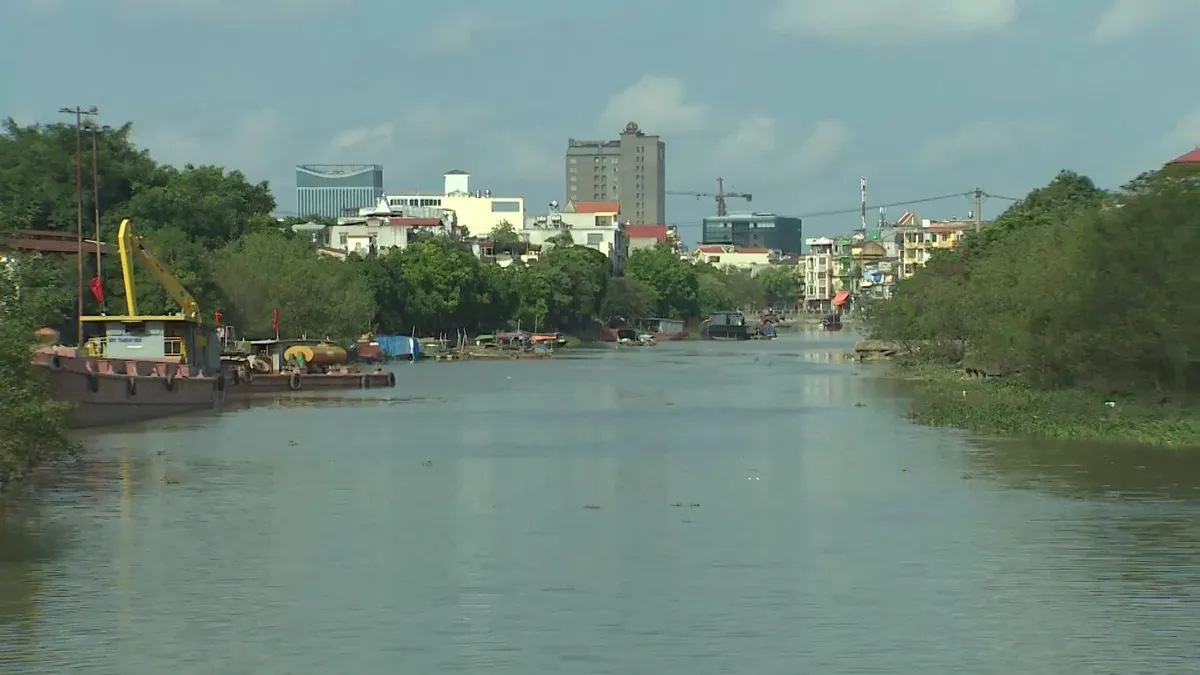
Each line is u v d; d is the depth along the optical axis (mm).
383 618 46719
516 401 138500
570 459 87188
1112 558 54938
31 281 80938
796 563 54562
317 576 52688
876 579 51812
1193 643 43375
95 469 82375
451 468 82938
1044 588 50219
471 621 46406
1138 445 88812
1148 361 103562
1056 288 107875
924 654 42531
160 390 119188
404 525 63125
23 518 65125
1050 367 118625
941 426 103812
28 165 189750
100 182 193125
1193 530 60375
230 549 57688
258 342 167875
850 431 102812
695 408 127375
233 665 41812
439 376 187625
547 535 60594
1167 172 101125
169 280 133875
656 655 42656
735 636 44562
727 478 77750
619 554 56469
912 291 198625
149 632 45094
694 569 53688
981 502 68000
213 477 78938
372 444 96438
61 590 50594
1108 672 40719
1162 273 99188
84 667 41531
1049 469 78562
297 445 95750
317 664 41875
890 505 67625
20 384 75312
